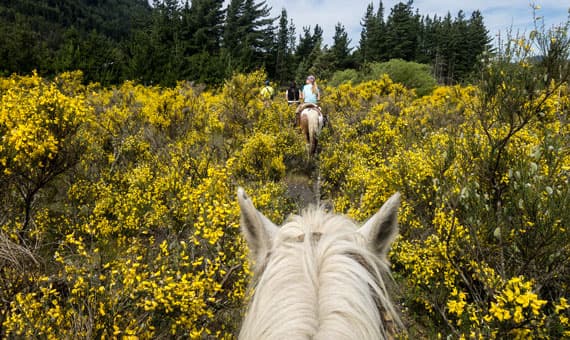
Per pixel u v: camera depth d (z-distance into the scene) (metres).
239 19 60.50
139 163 6.07
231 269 2.28
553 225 2.30
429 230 3.48
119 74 31.14
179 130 8.85
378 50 64.50
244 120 10.35
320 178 6.76
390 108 12.45
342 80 36.53
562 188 2.50
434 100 16.38
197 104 10.17
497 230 2.44
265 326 0.98
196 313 2.10
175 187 4.04
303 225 1.36
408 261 3.12
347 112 12.24
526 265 2.49
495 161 3.04
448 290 2.88
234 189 3.64
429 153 3.71
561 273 2.60
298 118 9.38
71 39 29.80
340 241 1.23
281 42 73.06
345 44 70.38
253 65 53.91
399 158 4.02
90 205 4.30
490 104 3.23
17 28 24.75
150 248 2.94
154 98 10.34
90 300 2.03
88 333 1.88
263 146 6.91
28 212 3.56
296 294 1.02
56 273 2.75
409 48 64.81
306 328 0.92
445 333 2.77
